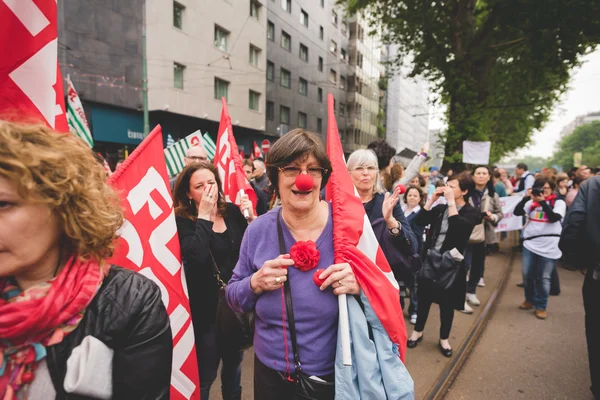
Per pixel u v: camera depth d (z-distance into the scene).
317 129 27.25
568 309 4.20
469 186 3.11
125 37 13.10
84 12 11.88
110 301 0.83
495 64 12.70
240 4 17.27
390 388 1.17
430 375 2.69
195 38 14.84
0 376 0.72
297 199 1.27
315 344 1.24
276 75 21.56
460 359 2.97
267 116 21.03
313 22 25.67
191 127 15.98
